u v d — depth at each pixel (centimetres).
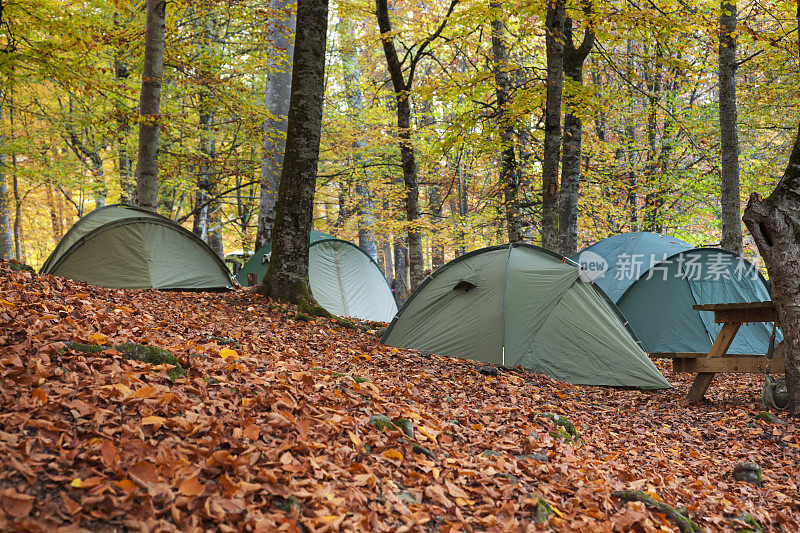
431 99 1232
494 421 470
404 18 1545
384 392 475
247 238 2197
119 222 931
